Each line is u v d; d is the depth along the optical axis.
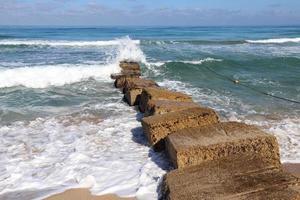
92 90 11.73
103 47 24.53
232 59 18.27
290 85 12.79
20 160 5.89
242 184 4.04
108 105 9.77
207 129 5.66
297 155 6.07
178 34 52.88
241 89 11.98
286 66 17.08
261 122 8.20
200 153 4.95
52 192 4.79
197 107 6.87
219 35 50.34
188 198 3.85
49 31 62.53
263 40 35.09
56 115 8.80
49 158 5.96
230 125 5.78
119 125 7.87
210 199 3.78
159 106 7.07
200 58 19.16
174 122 6.14
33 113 8.95
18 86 12.05
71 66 14.16
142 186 4.88
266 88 12.23
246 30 75.12
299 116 8.77
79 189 4.86
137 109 9.31
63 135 7.23
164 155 5.96
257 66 16.92
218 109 9.35
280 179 4.09
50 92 11.37
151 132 6.12
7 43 26.50
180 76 14.16
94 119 8.42
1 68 13.71
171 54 21.00
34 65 15.04
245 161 4.63
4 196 4.70
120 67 14.23
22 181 5.11
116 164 5.67
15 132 7.44
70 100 10.35
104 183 5.02
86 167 5.55
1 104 9.75
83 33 55.12
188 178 4.35
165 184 4.41
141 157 5.95
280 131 7.43
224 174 4.32
